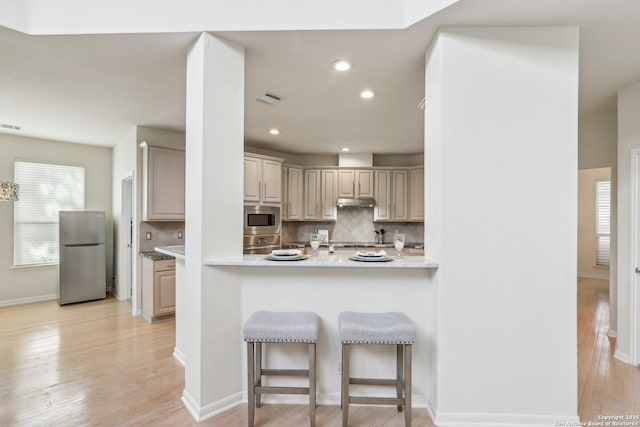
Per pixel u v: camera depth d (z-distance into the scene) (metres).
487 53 1.99
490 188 1.99
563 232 1.98
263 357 2.26
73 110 3.61
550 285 1.98
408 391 1.87
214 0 2.05
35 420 2.02
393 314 2.10
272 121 4.00
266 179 5.02
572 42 1.98
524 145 1.99
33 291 4.86
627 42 2.15
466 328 2.00
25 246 4.77
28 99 3.27
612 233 3.46
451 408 2.00
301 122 4.04
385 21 2.02
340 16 2.03
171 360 2.89
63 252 4.68
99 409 2.14
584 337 3.42
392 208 5.74
